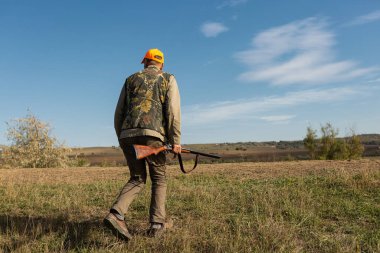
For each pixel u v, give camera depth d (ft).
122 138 14.84
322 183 23.97
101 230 16.31
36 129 56.08
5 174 33.53
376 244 14.53
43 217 18.35
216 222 17.12
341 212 18.21
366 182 23.03
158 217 15.23
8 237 15.62
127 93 15.38
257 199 19.79
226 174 29.99
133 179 15.11
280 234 14.99
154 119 14.74
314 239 15.14
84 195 22.50
